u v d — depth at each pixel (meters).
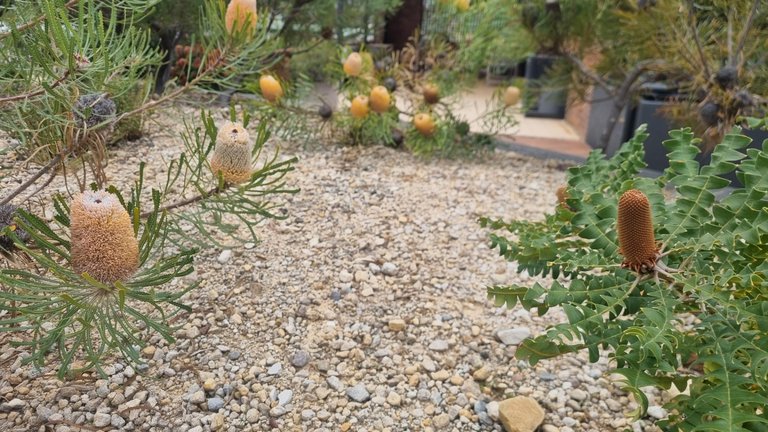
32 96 1.12
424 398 1.67
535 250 1.44
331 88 4.81
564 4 4.41
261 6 4.16
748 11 3.19
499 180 3.77
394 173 3.58
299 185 3.05
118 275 0.94
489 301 2.22
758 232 1.11
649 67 3.95
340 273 2.23
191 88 1.41
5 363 1.51
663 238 1.21
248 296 1.99
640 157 1.58
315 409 1.57
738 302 1.03
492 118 4.47
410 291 2.21
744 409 0.94
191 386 1.56
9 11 1.24
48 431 1.35
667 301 1.05
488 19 4.27
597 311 1.09
